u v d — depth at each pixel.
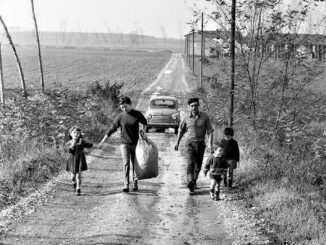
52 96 19.72
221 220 8.96
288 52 16.44
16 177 11.54
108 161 15.20
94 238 7.80
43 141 15.51
